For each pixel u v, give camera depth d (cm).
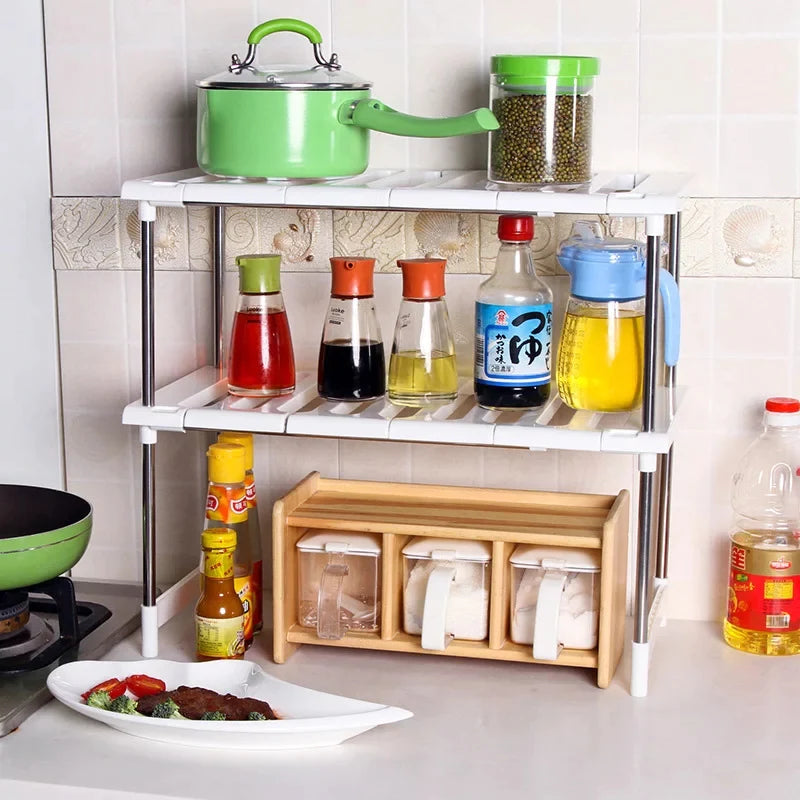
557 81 137
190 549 179
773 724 136
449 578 146
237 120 137
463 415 142
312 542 150
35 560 147
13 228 174
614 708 140
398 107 161
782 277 155
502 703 141
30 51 169
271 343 150
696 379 160
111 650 156
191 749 131
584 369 140
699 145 155
